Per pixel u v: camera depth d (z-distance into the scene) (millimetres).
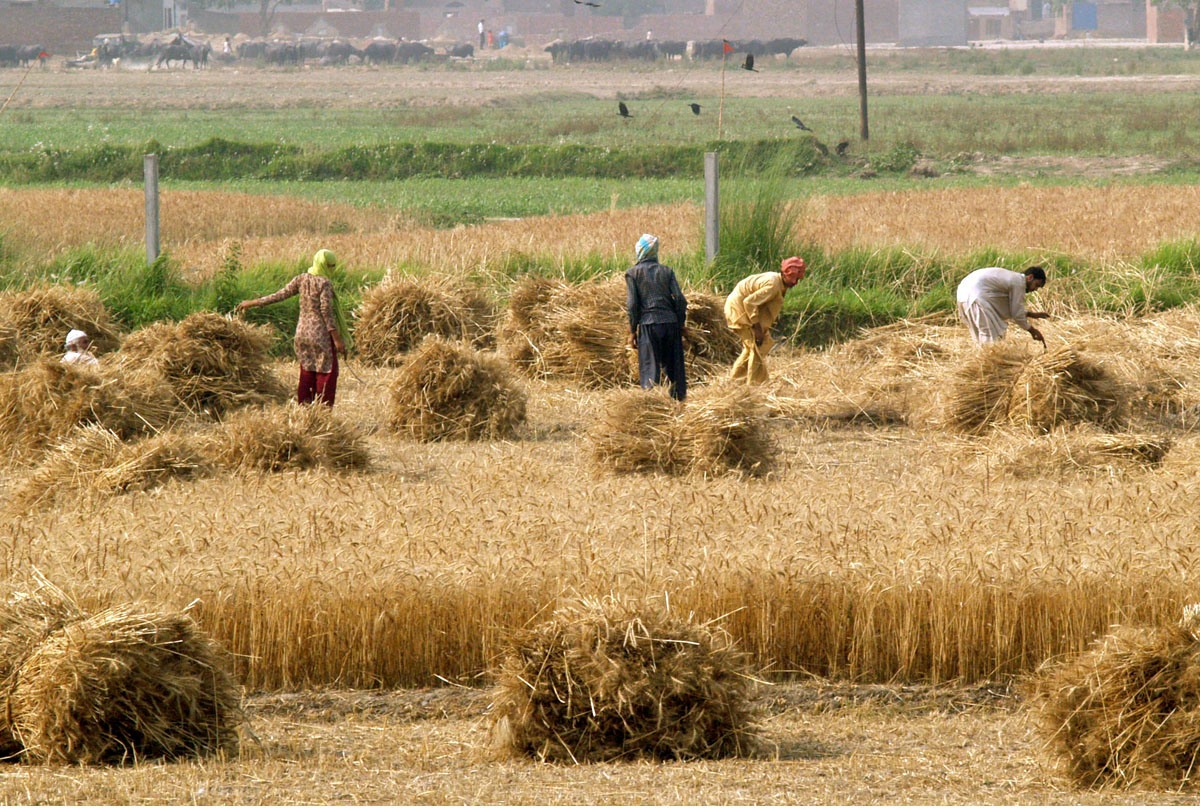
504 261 71312
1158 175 138875
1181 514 30766
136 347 52031
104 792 20016
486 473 37656
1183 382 51344
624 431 40531
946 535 29188
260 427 40875
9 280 65625
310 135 191625
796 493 33812
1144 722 21078
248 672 26656
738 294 50719
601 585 26688
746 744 22969
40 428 43812
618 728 22688
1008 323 56281
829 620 27156
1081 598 26656
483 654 26797
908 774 21719
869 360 57062
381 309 60812
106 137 177000
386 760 22547
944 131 188500
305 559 27609
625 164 152375
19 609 23422
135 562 27547
